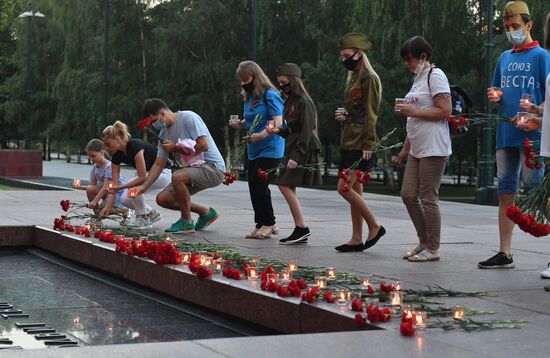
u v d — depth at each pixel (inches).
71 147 2418.8
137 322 245.6
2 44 2733.8
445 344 171.3
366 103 325.4
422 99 303.0
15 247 405.7
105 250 328.5
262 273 245.0
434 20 1401.3
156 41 1873.8
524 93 278.8
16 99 2448.3
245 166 1391.5
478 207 660.7
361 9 1437.0
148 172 416.5
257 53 1793.8
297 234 361.1
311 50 1818.4
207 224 414.0
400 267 291.0
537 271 282.2
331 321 201.5
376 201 709.3
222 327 239.1
